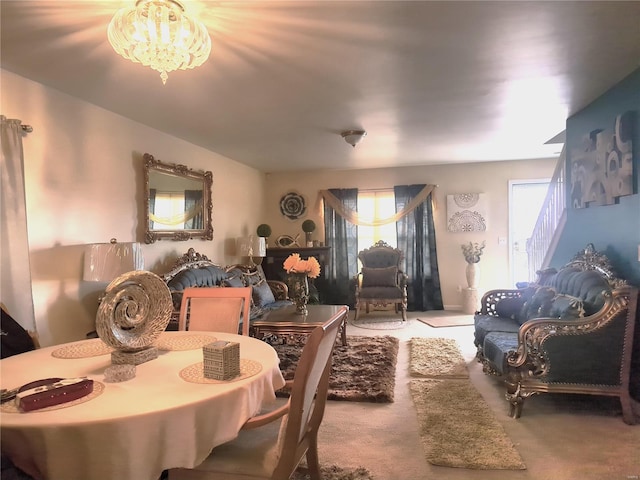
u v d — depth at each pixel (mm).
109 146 3408
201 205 4832
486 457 2227
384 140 4754
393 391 3219
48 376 1612
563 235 4109
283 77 2752
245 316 2508
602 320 2668
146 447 1260
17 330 2336
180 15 1801
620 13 1993
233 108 3406
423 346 4410
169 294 1935
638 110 2785
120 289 1768
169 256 4266
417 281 6629
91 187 3195
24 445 1208
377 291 5969
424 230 6613
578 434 2490
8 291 2441
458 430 2537
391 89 3031
